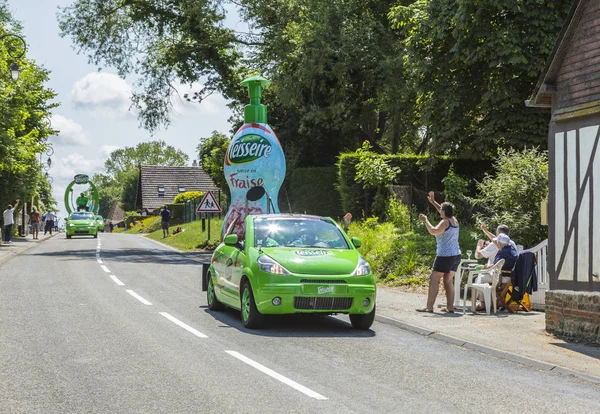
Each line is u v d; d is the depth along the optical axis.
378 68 35.22
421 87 26.23
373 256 20.77
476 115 26.06
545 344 11.12
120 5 40.03
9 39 41.97
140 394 7.64
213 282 14.48
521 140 23.88
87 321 12.75
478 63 25.05
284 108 40.59
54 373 8.62
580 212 12.39
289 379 8.45
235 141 22.00
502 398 7.83
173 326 12.39
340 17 36.59
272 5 38.84
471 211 22.94
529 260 14.59
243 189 21.75
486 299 14.29
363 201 27.92
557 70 13.12
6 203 44.16
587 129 12.38
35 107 50.53
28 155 35.91
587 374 8.95
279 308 11.90
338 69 35.41
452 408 7.35
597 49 12.20
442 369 9.31
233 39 39.62
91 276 21.20
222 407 7.16
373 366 9.38
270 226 13.39
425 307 14.69
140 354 9.84
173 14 39.75
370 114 38.84
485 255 14.77
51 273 21.97
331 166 39.91
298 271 12.04
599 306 11.34
